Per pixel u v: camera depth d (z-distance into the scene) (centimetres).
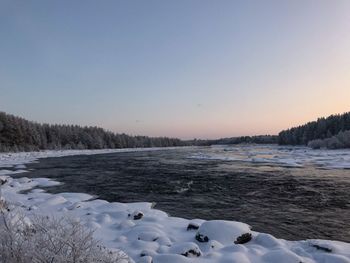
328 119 10256
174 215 1355
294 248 813
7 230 407
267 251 799
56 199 1555
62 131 9725
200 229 924
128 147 12694
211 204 1583
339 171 3102
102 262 399
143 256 727
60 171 3278
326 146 8256
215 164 4156
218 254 760
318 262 718
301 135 12100
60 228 421
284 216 1324
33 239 397
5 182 2188
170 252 759
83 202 1555
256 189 2038
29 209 1273
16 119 7644
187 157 5991
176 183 2345
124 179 2595
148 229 966
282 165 3894
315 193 1877
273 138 18162
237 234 882
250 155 6456
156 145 15388
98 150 9944
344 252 775
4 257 385
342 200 1661
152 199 1728
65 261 368
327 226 1170
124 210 1347
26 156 6297
